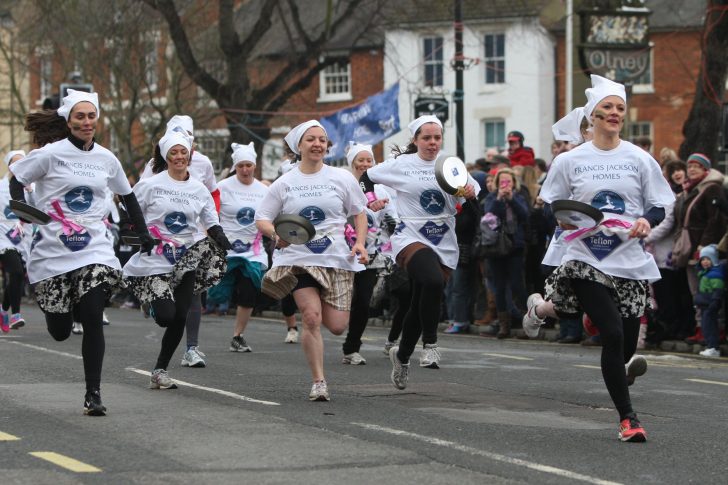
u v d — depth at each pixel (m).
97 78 43.38
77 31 41.91
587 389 13.52
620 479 8.62
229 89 41.41
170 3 40.09
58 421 10.79
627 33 25.45
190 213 13.94
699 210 18.83
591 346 19.41
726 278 18.30
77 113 11.47
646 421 11.34
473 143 56.19
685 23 52.97
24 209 10.98
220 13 41.25
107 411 11.44
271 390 13.21
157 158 14.35
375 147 56.69
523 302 20.94
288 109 52.16
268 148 52.78
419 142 13.90
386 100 31.88
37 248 11.43
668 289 19.64
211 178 16.19
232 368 15.48
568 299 10.88
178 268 13.73
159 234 13.77
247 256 18.02
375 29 46.78
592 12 25.27
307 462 8.96
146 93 45.16
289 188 12.50
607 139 10.88
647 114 54.25
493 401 12.50
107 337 20.03
